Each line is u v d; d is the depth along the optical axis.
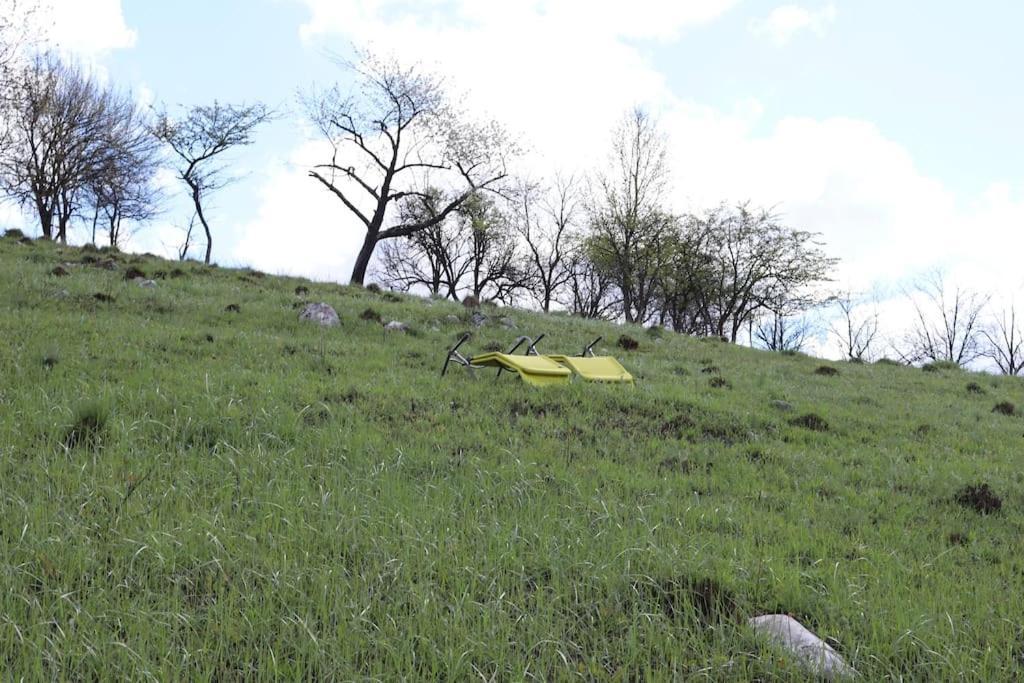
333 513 5.54
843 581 5.21
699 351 19.19
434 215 41.50
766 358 19.66
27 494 5.54
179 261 24.91
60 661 3.63
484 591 4.69
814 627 4.61
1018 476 9.26
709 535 5.97
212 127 39.84
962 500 7.98
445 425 8.88
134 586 4.41
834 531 6.57
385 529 5.38
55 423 7.03
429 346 14.65
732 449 9.34
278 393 9.12
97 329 12.05
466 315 19.20
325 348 12.95
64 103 38.66
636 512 6.40
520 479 6.97
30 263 18.67
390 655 3.86
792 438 10.34
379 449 7.51
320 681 3.66
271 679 3.65
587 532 5.68
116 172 39.84
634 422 10.17
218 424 7.56
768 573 5.15
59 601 4.04
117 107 40.56
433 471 7.10
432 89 37.47
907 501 7.87
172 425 7.52
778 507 7.35
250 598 4.25
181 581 4.52
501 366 11.38
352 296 21.17
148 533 4.90
